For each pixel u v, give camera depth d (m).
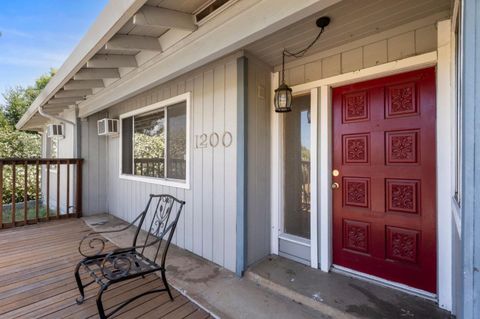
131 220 4.60
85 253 3.17
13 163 4.30
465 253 0.92
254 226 2.76
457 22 1.48
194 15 2.18
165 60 2.72
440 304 1.93
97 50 2.29
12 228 4.25
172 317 1.95
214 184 2.97
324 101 2.57
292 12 1.62
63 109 5.70
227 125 2.81
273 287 2.32
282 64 2.83
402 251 2.20
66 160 4.97
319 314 1.98
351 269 2.49
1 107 12.91
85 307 2.05
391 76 2.26
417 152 2.13
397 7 1.87
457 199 1.59
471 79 0.92
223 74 2.85
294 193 2.91
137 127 4.55
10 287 2.33
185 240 3.40
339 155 2.57
